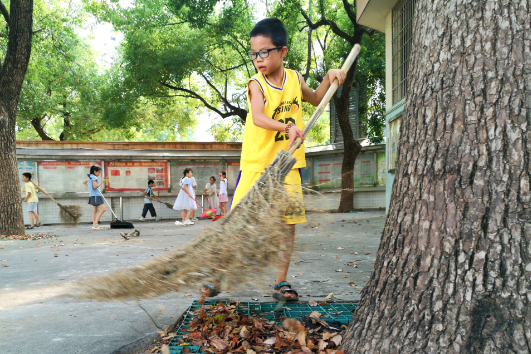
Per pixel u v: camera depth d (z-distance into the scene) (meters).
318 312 2.27
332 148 14.70
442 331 1.33
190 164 14.12
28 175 10.99
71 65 19.08
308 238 1.78
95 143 13.73
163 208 13.81
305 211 1.81
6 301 2.81
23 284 3.46
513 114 1.33
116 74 16.25
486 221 1.33
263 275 1.66
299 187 1.94
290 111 2.49
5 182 8.16
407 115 1.63
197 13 12.50
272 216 1.73
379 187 13.81
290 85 2.51
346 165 13.04
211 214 11.84
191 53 13.83
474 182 1.36
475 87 1.39
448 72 1.46
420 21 1.62
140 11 14.05
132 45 14.11
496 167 1.33
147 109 21.30
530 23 1.34
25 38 8.23
